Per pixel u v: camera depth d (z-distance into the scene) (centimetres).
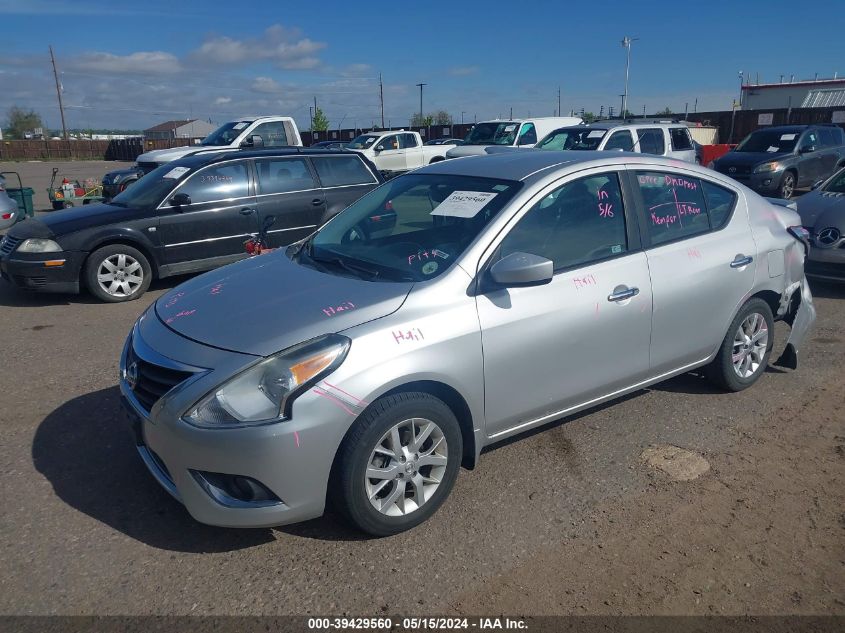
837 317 675
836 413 454
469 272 338
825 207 775
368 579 294
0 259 756
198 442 284
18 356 577
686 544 318
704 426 436
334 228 434
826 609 277
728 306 448
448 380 321
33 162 4847
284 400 284
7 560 304
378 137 1994
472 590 288
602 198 397
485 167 415
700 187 449
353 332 303
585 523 334
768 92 4694
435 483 331
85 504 349
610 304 381
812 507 347
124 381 332
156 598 282
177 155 1451
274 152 868
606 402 440
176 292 382
